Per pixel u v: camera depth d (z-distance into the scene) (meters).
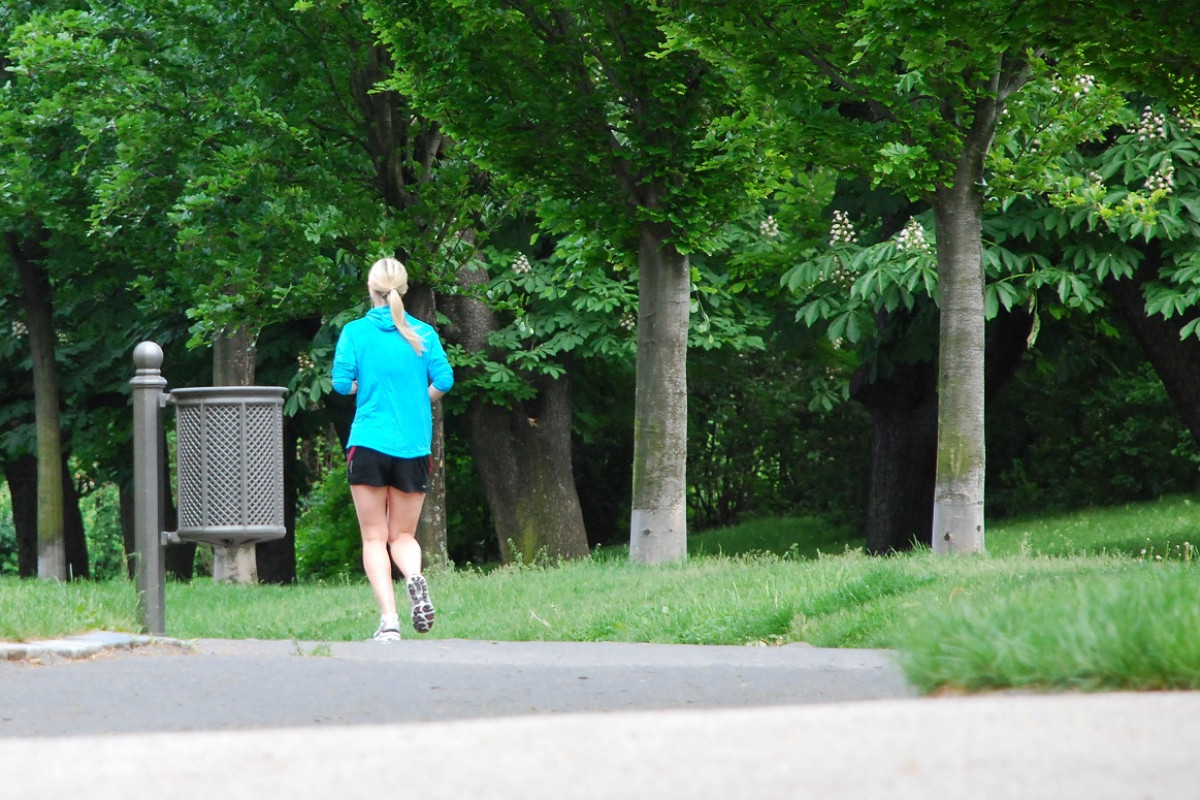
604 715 5.61
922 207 29.47
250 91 28.27
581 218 24.39
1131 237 25.70
